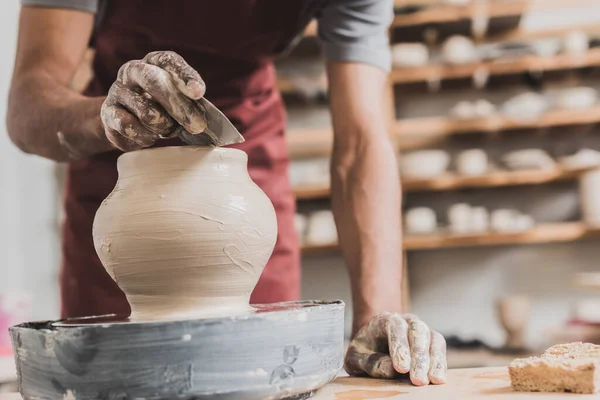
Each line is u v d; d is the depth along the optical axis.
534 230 3.66
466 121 3.74
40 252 4.01
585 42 3.73
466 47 3.78
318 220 3.75
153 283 0.80
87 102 1.07
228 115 1.49
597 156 3.67
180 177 0.80
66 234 1.51
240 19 1.42
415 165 3.70
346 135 1.37
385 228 1.27
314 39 4.02
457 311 4.10
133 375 0.69
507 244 4.08
